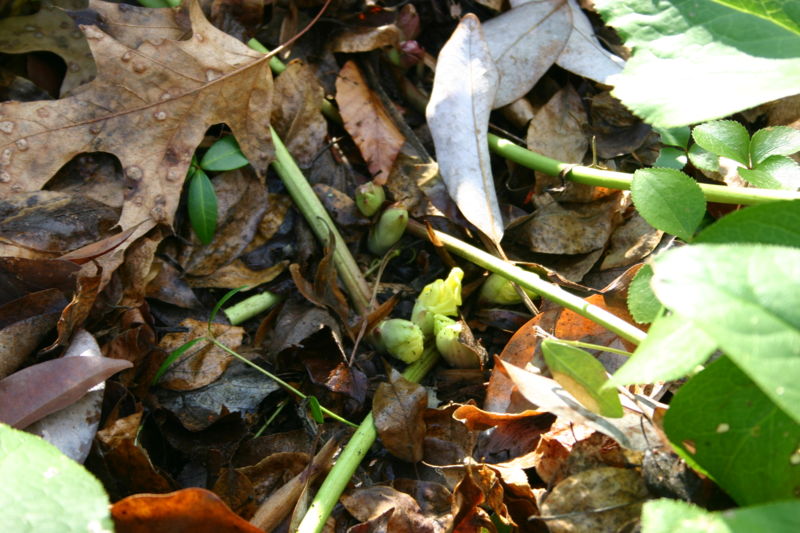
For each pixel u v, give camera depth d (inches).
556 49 16.5
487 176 15.1
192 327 13.6
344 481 12.1
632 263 14.9
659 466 10.9
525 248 15.3
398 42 16.4
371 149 15.6
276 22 16.4
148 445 12.7
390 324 13.6
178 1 15.7
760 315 8.8
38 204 13.0
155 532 10.1
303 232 14.9
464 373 14.0
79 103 13.7
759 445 9.9
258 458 12.8
